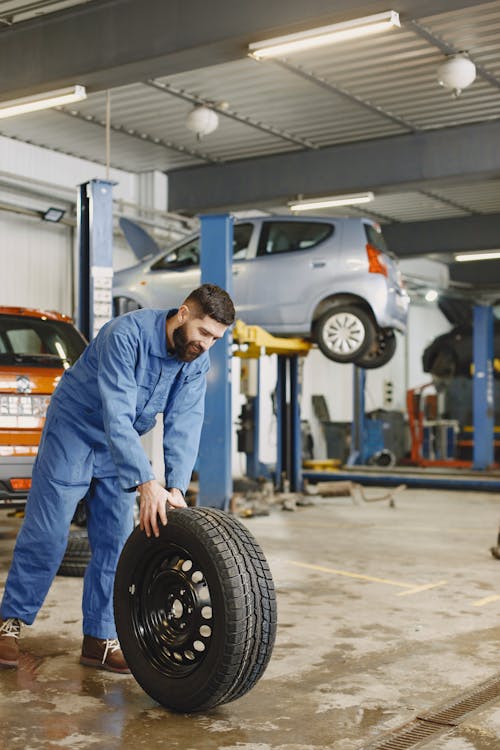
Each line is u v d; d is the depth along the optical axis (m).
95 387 3.04
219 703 2.77
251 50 6.14
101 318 7.28
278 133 10.51
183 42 6.27
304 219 9.12
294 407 10.22
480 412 14.27
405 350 19.34
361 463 15.02
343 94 9.24
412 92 9.16
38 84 6.96
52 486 3.12
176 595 2.93
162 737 2.59
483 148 9.95
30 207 10.34
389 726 2.72
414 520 8.25
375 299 8.69
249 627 2.67
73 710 2.82
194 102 9.57
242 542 2.76
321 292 8.84
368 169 10.64
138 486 2.81
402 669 3.36
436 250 14.17
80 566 5.10
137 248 10.70
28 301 10.41
